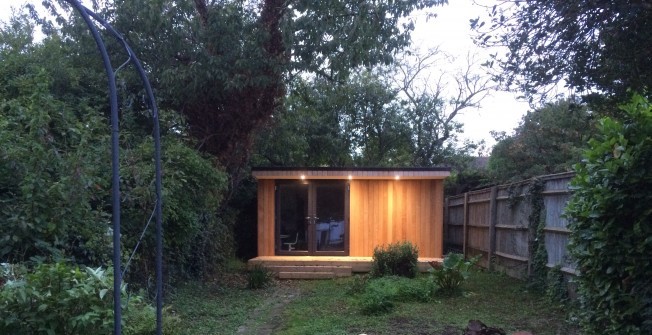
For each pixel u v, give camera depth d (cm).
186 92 1119
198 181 964
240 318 858
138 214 791
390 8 1073
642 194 446
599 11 472
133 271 827
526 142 1589
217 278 1235
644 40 460
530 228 1055
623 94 494
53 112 723
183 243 977
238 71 1127
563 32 497
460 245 1708
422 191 1441
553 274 911
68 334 409
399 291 955
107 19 1104
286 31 1074
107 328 419
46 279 409
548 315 819
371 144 2152
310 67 1127
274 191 1450
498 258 1296
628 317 462
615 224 466
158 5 1078
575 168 529
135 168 743
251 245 1634
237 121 1230
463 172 2023
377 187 1448
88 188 654
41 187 597
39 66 937
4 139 617
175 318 602
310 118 1827
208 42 1126
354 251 1435
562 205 918
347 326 773
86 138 687
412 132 2178
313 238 1441
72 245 657
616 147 457
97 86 1045
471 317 812
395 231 1440
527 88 536
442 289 999
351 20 1086
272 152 1684
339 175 1397
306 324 798
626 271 462
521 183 1128
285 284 1231
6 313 389
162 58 1137
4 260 577
